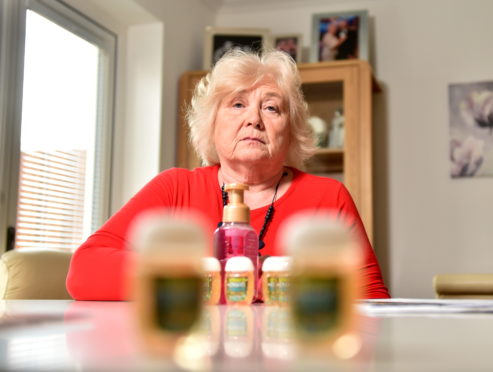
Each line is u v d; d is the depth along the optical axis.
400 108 3.40
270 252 1.31
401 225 3.31
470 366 0.32
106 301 0.99
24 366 0.31
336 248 0.35
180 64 3.38
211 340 0.43
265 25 3.73
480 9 3.35
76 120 2.87
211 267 0.80
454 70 3.35
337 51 3.35
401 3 3.47
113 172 3.10
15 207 2.40
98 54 3.04
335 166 3.14
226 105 1.45
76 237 2.83
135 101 3.18
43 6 2.62
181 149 3.24
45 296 1.62
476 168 3.24
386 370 0.30
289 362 0.33
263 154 1.38
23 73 2.46
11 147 2.40
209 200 1.42
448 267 3.22
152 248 0.34
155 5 3.12
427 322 0.60
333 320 0.35
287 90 1.46
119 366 0.31
